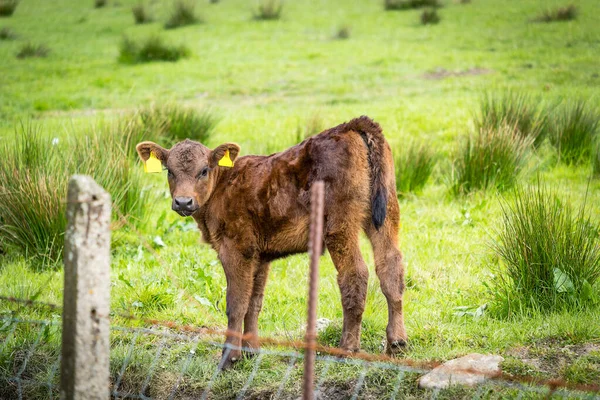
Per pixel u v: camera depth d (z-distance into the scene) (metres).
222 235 8.21
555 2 34.94
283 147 16.75
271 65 28.70
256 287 8.34
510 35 30.08
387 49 29.94
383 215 7.64
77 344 5.23
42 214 11.50
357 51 30.03
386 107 21.48
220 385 7.54
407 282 10.00
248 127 20.00
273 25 36.47
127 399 7.59
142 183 13.52
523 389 6.32
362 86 24.89
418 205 13.77
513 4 35.91
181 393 7.55
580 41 27.81
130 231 12.55
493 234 11.46
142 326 8.94
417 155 14.88
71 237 5.16
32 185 11.60
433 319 8.66
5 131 19.86
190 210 8.05
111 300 9.78
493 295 9.15
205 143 17.86
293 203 7.86
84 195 5.11
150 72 28.34
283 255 8.23
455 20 34.16
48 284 10.30
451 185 14.10
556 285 8.52
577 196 13.02
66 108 23.61
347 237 7.68
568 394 6.26
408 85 24.55
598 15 31.59
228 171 8.30
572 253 8.80
